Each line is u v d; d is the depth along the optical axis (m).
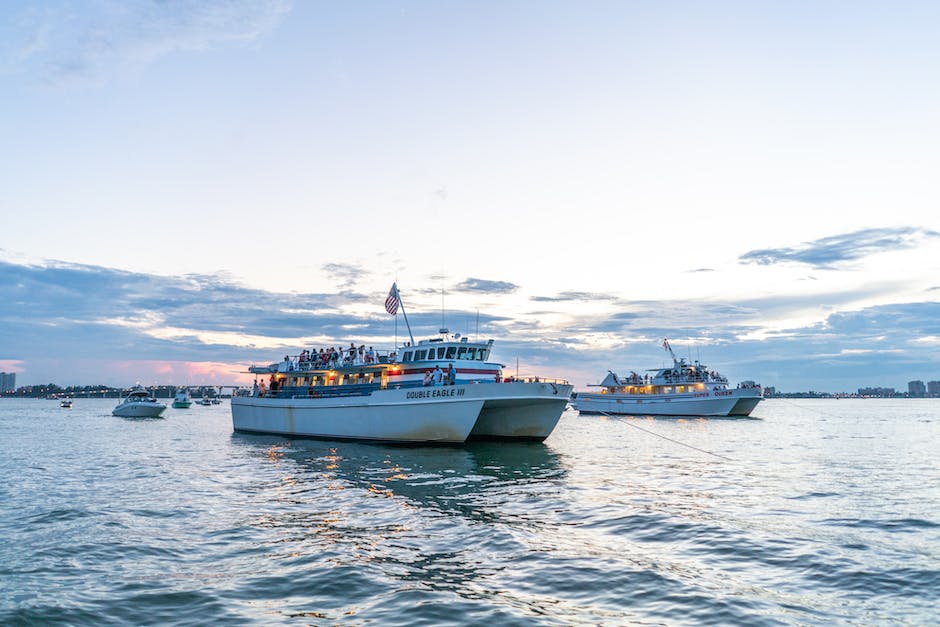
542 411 45.38
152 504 22.86
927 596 11.97
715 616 10.88
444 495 24.69
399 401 44.00
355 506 22.30
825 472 32.41
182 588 12.65
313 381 54.47
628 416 103.38
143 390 126.94
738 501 23.09
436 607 11.34
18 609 11.32
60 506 22.52
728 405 94.62
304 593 12.28
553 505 22.34
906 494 24.78
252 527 18.73
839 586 12.62
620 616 10.89
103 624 10.59
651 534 17.48
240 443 50.28
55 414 147.75
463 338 49.22
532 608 11.30
